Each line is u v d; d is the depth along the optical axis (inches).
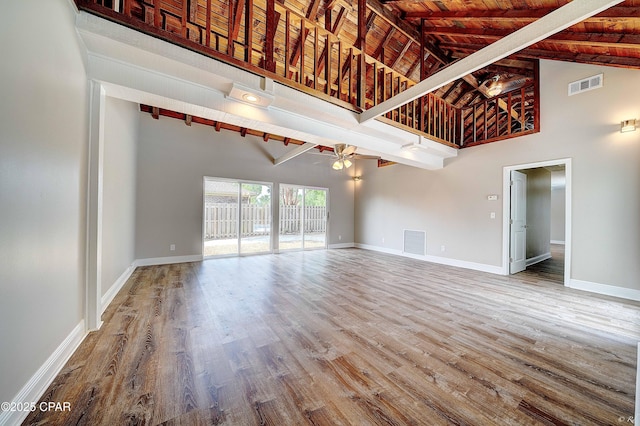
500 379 71.6
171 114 224.5
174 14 145.4
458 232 225.8
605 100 149.0
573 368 77.1
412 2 171.0
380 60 223.1
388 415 58.1
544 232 263.9
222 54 100.2
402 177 280.1
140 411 58.2
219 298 136.8
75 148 80.3
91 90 90.6
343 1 179.6
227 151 257.1
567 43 135.2
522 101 187.8
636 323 109.0
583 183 156.9
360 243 337.4
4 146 47.9
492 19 149.9
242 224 268.2
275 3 116.6
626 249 141.9
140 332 96.7
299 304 129.0
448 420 56.9
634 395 65.5
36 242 59.3
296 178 300.2
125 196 163.9
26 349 55.8
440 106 215.5
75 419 55.5
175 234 228.7
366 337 95.2
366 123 149.9
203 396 63.5
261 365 77.0
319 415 57.9
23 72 53.3
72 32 75.3
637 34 113.3
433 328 103.3
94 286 96.0
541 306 128.5
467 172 219.8
